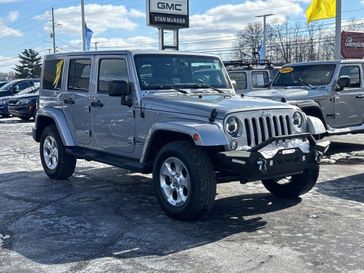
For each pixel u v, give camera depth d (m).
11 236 5.54
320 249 4.95
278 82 12.02
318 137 6.56
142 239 5.34
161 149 6.03
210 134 5.48
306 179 6.67
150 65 6.82
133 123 6.66
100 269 4.54
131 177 8.77
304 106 10.04
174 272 4.43
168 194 6.02
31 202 7.05
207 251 4.94
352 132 11.17
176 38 22.09
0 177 8.94
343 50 29.81
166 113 6.16
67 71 8.12
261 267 4.51
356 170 9.15
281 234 5.44
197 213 5.73
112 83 6.51
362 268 4.46
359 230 5.55
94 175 8.97
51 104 8.52
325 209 6.44
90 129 7.57
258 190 7.57
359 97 11.38
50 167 8.62
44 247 5.16
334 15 17.25
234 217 6.12
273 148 5.72
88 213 6.42
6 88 23.58
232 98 6.45
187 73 7.12
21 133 16.45
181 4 21.69
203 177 5.58
